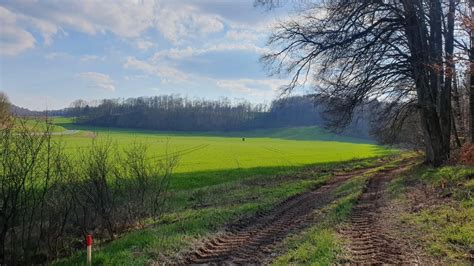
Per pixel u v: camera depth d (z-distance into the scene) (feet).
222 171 122.93
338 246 29.53
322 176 101.86
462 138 90.43
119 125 485.97
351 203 50.06
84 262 29.35
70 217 41.83
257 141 357.61
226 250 32.91
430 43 73.20
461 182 48.60
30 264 33.27
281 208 53.01
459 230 30.63
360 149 267.59
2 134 31.91
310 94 80.12
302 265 26.23
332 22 72.74
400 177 75.56
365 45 72.74
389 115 89.66
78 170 38.75
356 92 75.41
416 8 70.79
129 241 34.09
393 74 75.61
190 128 515.91
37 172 33.63
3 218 31.55
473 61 42.34
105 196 41.47
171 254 31.12
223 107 551.18
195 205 61.05
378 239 31.68
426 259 26.05
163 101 528.63
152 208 50.47
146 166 52.21
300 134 469.16
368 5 71.05
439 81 75.36
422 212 39.19
